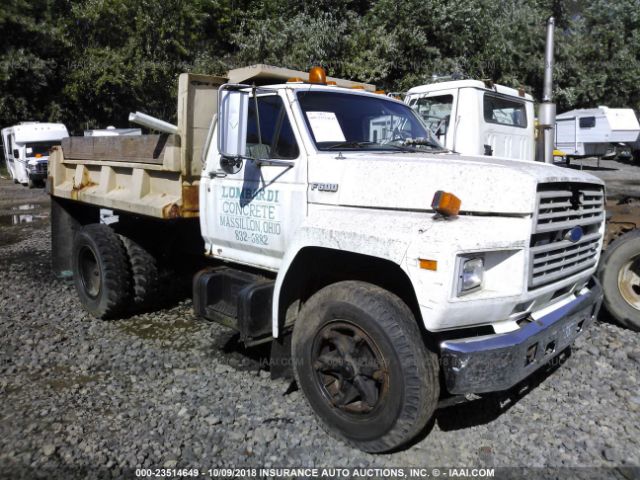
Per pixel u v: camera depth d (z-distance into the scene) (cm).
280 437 356
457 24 1938
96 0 2348
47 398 408
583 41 3028
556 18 2823
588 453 336
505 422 372
